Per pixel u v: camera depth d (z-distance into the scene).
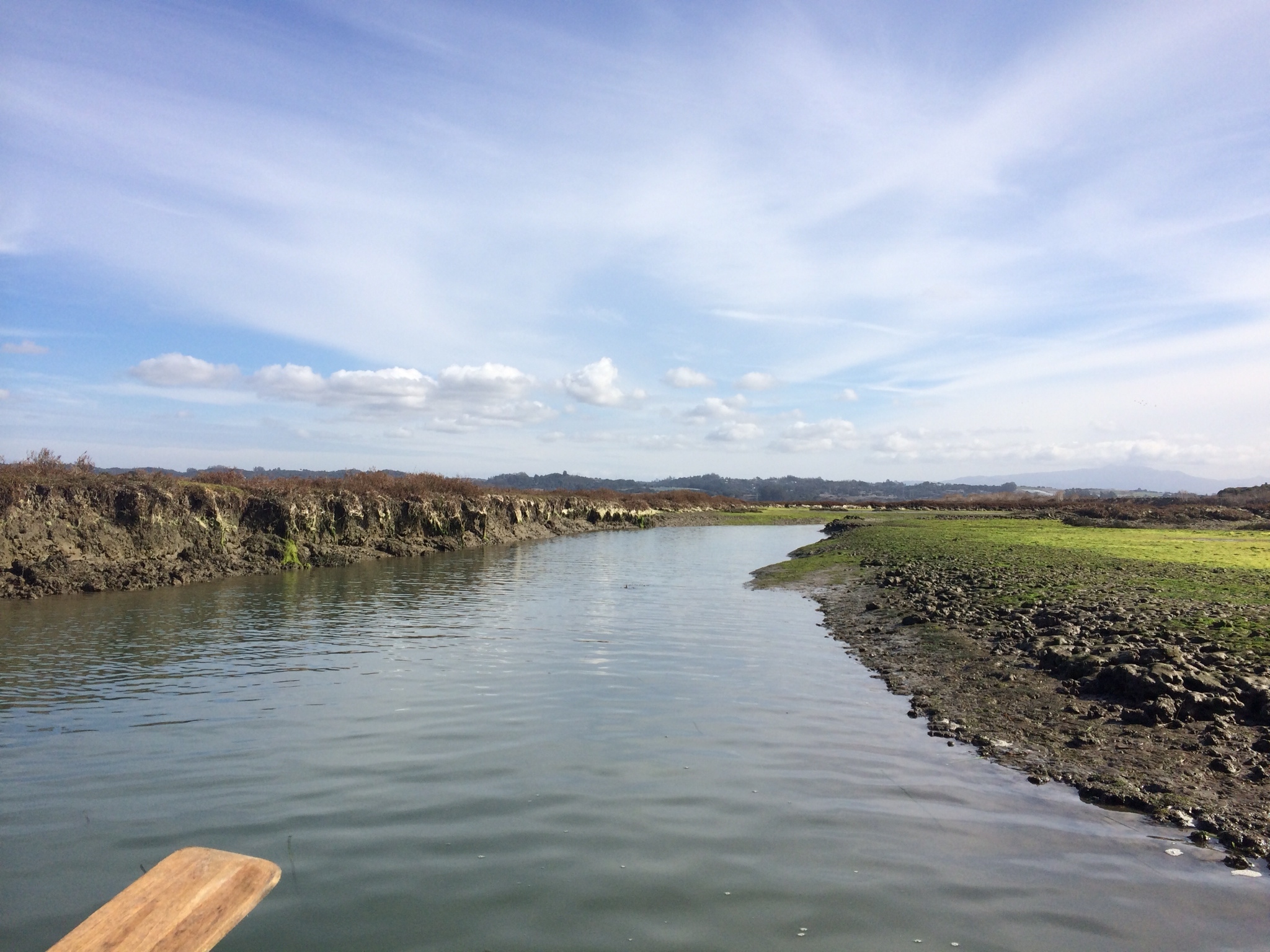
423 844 7.70
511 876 7.02
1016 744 10.95
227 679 14.84
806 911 6.46
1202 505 78.00
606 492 104.38
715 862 7.36
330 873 7.09
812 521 106.50
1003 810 8.70
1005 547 36.84
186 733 11.42
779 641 18.92
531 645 18.33
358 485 44.06
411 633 19.84
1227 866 7.36
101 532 29.70
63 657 16.78
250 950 5.81
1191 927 6.27
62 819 8.34
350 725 11.81
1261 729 10.87
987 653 16.16
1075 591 21.52
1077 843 7.86
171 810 8.58
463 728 11.66
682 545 58.59
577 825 8.16
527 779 9.53
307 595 27.14
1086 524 60.34
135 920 4.75
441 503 49.12
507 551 48.97
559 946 5.91
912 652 17.09
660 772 9.80
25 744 10.90
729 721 12.11
